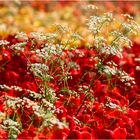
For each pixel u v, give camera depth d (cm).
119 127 550
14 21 1343
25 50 777
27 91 642
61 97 667
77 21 1448
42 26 1380
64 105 652
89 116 609
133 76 802
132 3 1819
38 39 696
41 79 662
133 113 611
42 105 578
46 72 662
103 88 716
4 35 1097
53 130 544
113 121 587
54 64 692
